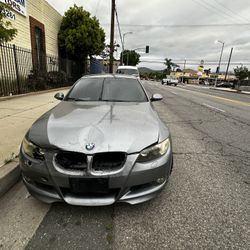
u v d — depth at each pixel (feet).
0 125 17.13
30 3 42.96
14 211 8.29
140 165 7.53
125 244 6.86
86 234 7.23
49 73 46.78
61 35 61.46
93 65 93.04
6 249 6.57
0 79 30.53
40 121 9.29
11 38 17.40
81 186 7.29
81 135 7.73
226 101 47.55
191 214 8.33
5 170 9.89
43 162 7.54
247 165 12.94
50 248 6.64
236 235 7.30
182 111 31.42
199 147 15.84
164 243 6.93
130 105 11.41
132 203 7.71
